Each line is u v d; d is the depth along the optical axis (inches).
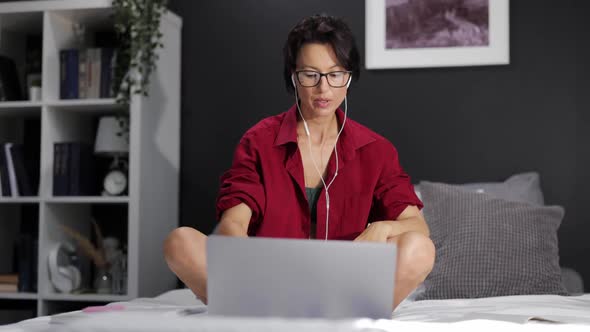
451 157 147.0
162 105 149.9
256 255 52.6
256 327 39.8
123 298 138.6
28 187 148.9
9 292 145.9
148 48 141.9
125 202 144.0
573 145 143.3
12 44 161.6
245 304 53.2
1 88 152.5
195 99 157.5
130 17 140.7
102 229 158.7
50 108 147.0
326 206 84.7
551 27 145.2
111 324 41.4
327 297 53.1
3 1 160.9
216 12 157.6
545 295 97.3
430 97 148.2
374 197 88.0
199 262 71.0
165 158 150.3
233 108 156.2
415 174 148.1
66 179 145.9
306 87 79.9
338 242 52.6
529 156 144.6
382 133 149.4
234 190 82.3
